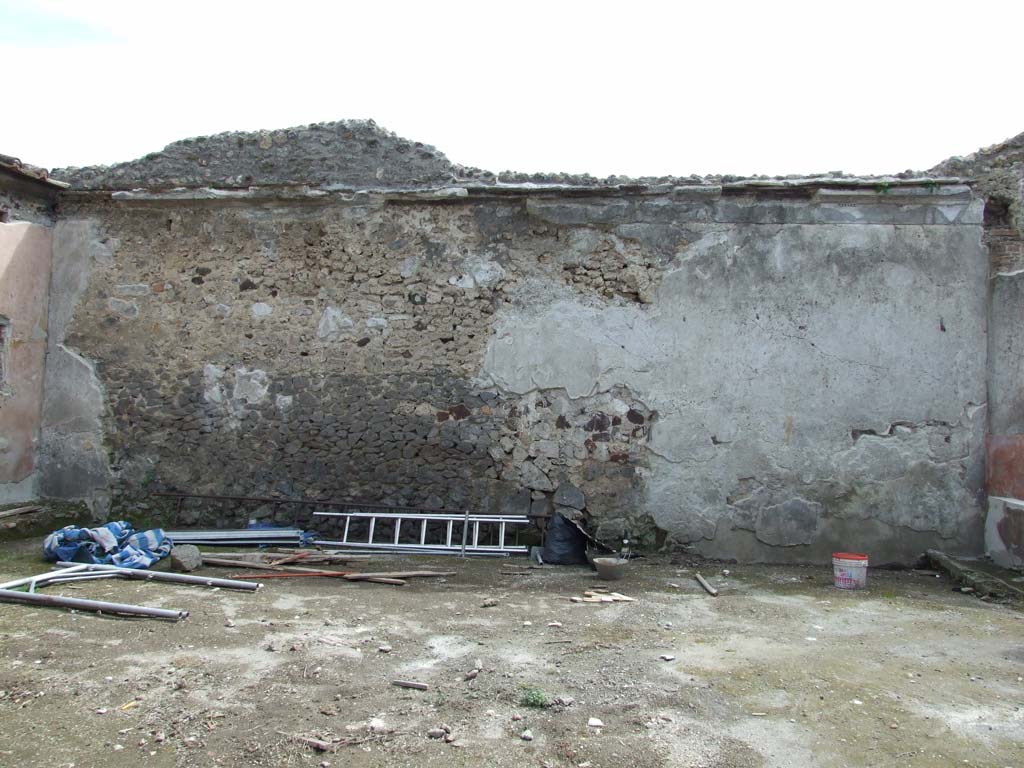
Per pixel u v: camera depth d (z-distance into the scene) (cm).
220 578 570
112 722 319
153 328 773
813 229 707
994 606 549
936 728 328
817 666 402
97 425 773
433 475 728
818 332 701
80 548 609
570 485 715
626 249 722
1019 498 642
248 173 755
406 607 507
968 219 698
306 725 318
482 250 738
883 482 690
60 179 779
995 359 684
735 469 701
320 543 706
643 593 566
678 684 371
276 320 757
